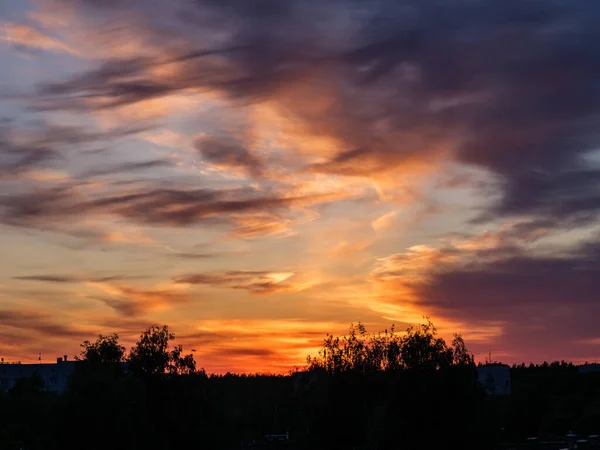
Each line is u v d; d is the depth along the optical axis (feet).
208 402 383.45
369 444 314.55
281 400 545.44
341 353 359.66
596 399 627.05
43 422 391.04
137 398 344.08
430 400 306.55
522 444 452.76
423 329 332.60
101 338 385.50
